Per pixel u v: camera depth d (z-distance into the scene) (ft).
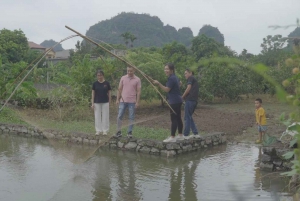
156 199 17.10
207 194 17.53
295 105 5.92
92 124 34.01
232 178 20.15
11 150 28.66
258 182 18.95
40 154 27.07
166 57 60.70
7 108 40.60
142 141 27.55
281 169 20.94
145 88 47.88
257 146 29.96
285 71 54.34
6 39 123.95
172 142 26.27
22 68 48.85
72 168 22.91
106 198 17.33
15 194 17.99
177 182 19.75
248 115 49.65
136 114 40.11
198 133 30.99
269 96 77.15
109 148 29.01
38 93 45.65
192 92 27.50
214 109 58.65
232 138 33.19
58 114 36.55
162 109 45.50
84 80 47.91
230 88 68.69
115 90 49.14
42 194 17.95
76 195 17.78
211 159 25.22
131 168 22.88
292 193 16.39
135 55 50.83
